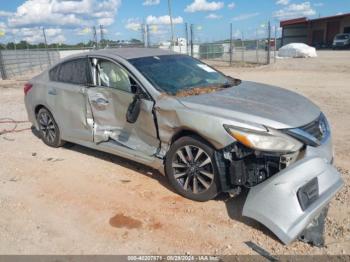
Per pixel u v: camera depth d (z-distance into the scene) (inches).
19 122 321.4
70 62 216.1
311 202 127.9
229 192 146.4
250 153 136.0
